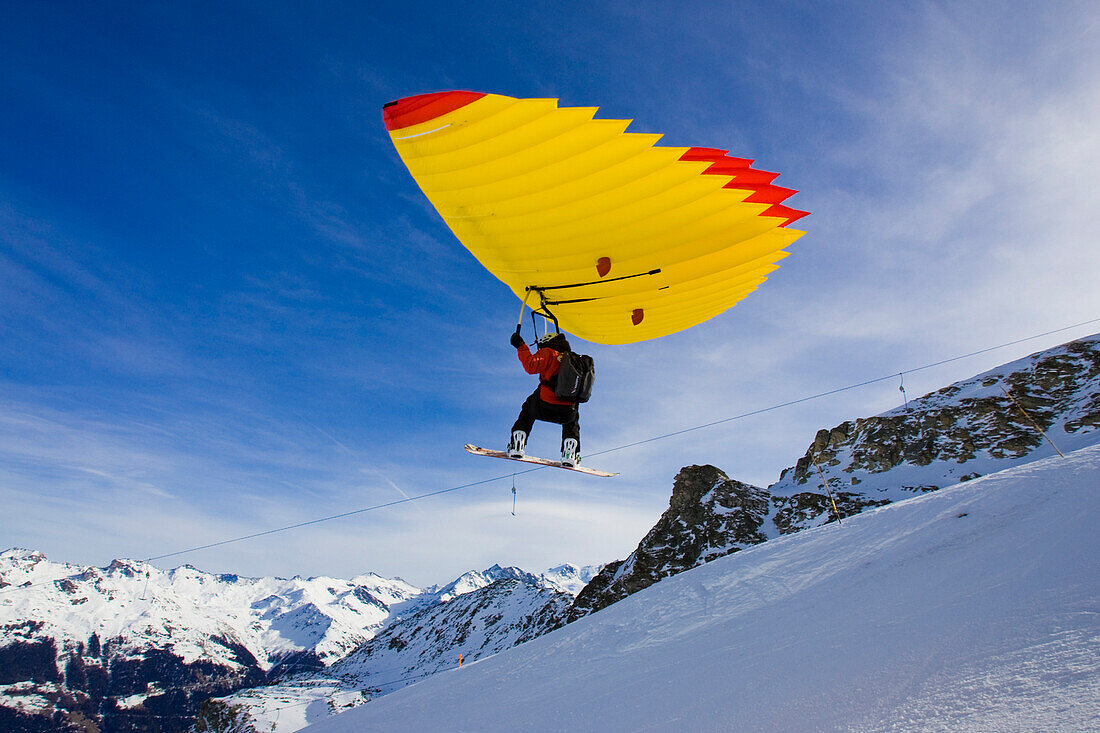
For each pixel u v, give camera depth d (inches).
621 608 621.6
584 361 255.4
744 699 257.3
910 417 3454.7
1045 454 2439.7
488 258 260.1
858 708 201.3
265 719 4431.6
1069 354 3228.3
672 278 265.3
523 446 263.4
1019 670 180.5
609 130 183.8
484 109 182.2
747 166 193.6
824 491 3127.5
